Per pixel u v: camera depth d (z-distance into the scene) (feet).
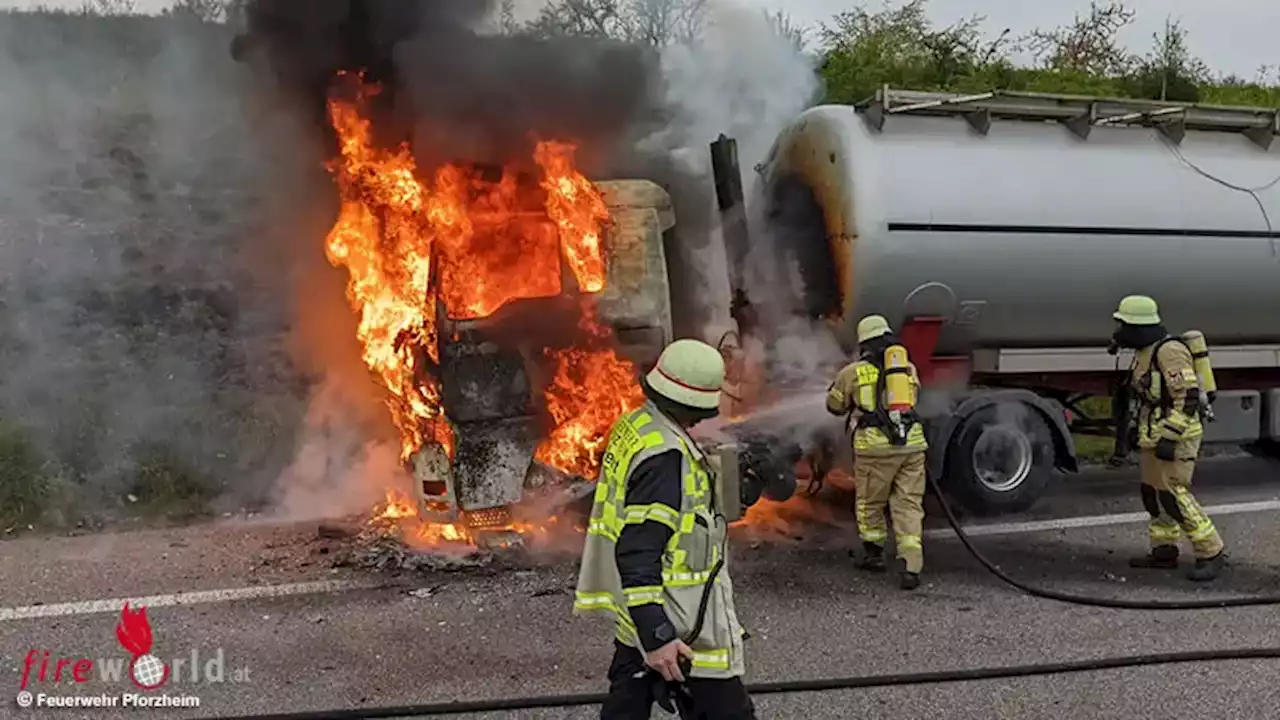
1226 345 27.94
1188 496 20.70
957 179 24.06
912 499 20.62
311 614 18.34
